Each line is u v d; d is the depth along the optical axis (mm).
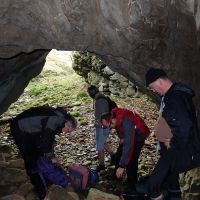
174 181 3996
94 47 4691
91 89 5789
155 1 4066
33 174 4949
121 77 10969
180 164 3590
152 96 6070
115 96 11125
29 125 4637
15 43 4672
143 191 4668
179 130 3342
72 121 4578
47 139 4484
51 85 13086
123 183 5961
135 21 4246
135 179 5523
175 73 4727
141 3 4117
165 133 3631
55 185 4699
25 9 4277
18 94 7383
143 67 4953
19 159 6102
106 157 7016
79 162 6996
